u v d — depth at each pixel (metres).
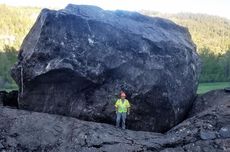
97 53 15.32
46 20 15.22
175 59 16.55
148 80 15.55
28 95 15.58
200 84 60.25
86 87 15.41
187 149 13.16
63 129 13.88
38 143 13.23
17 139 13.27
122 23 16.78
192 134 13.78
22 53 16.31
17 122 13.93
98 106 15.23
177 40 17.69
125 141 13.55
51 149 13.09
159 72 15.77
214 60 65.62
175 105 16.14
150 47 16.11
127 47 15.74
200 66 18.83
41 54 15.09
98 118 15.27
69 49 15.12
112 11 17.83
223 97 17.05
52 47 15.12
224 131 13.66
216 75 63.97
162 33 17.47
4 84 59.56
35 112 14.72
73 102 15.47
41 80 15.17
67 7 16.86
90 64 15.16
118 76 15.51
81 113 15.29
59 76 15.05
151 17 18.86
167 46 16.56
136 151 13.12
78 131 13.77
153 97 15.54
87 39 15.39
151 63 15.81
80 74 14.91
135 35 16.12
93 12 16.88
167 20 19.33
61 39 15.19
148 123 15.70
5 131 13.52
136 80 15.49
